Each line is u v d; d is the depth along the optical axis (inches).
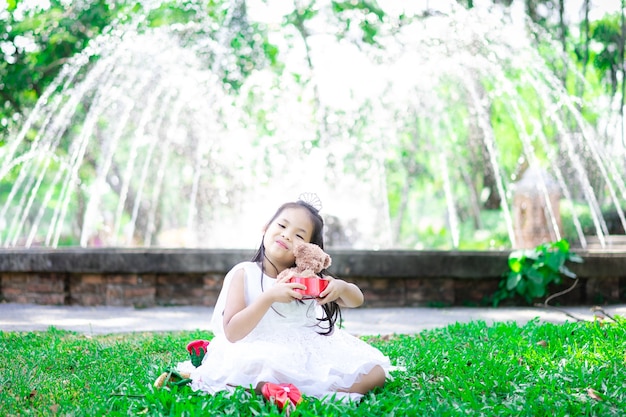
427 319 249.9
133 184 703.7
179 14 544.7
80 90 494.6
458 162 667.4
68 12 550.6
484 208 728.3
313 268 120.7
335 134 550.3
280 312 126.3
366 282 287.7
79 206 749.9
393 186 774.5
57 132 590.2
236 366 121.0
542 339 175.3
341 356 126.8
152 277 283.9
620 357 150.8
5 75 557.3
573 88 649.0
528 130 642.2
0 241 863.1
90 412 112.1
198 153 575.8
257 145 572.4
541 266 287.0
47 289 286.4
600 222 621.3
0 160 642.8
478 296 295.7
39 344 180.9
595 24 631.8
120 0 547.5
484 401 122.3
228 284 128.4
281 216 127.5
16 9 545.3
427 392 127.4
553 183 529.7
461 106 578.2
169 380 128.7
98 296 283.7
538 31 584.1
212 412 108.2
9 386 131.6
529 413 114.7
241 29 551.5
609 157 581.3
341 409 112.0
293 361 120.2
